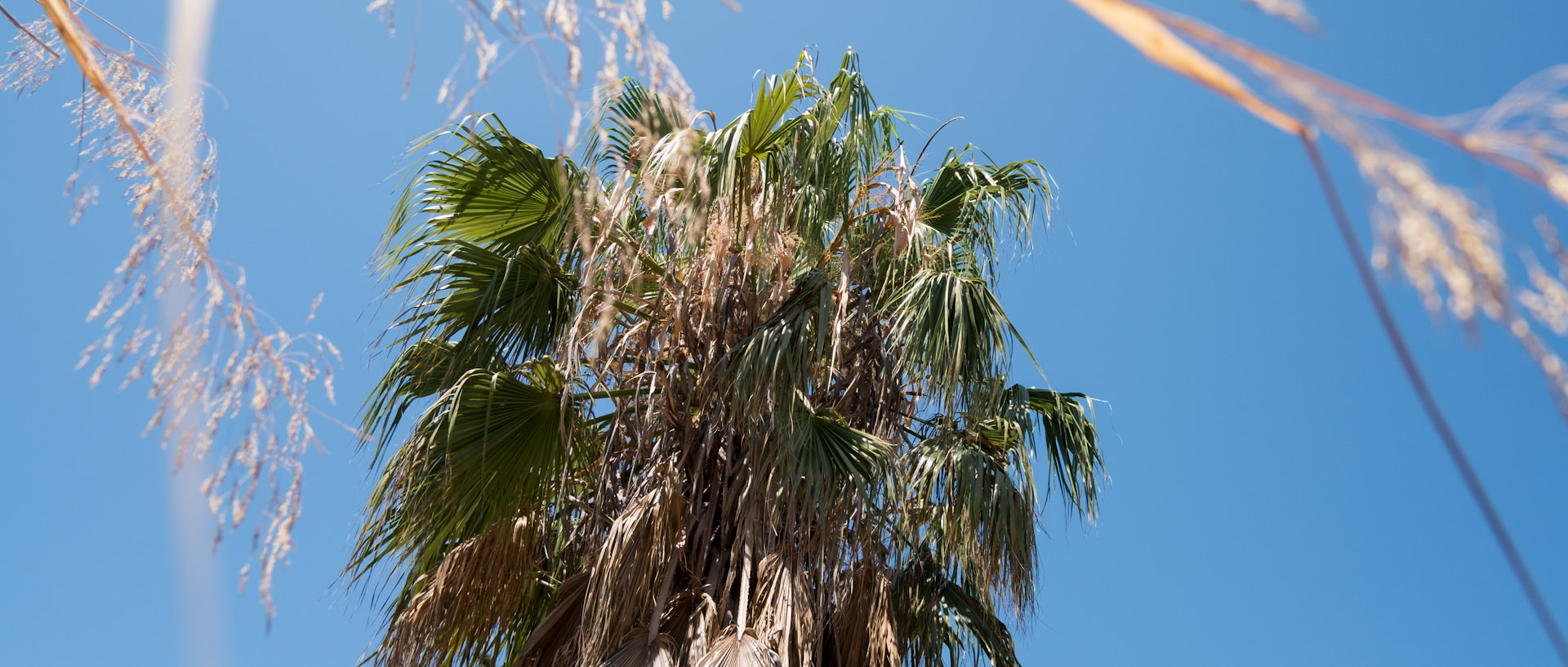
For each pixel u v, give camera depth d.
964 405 4.52
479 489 4.05
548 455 4.14
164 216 0.83
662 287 4.10
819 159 4.68
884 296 5.18
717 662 3.63
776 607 3.83
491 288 4.46
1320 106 0.35
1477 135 0.33
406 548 4.17
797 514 4.16
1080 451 5.26
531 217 4.74
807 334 4.70
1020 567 4.49
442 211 4.72
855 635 4.32
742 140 4.30
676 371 4.45
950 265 5.18
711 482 4.51
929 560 5.13
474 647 4.24
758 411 4.05
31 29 0.99
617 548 4.00
